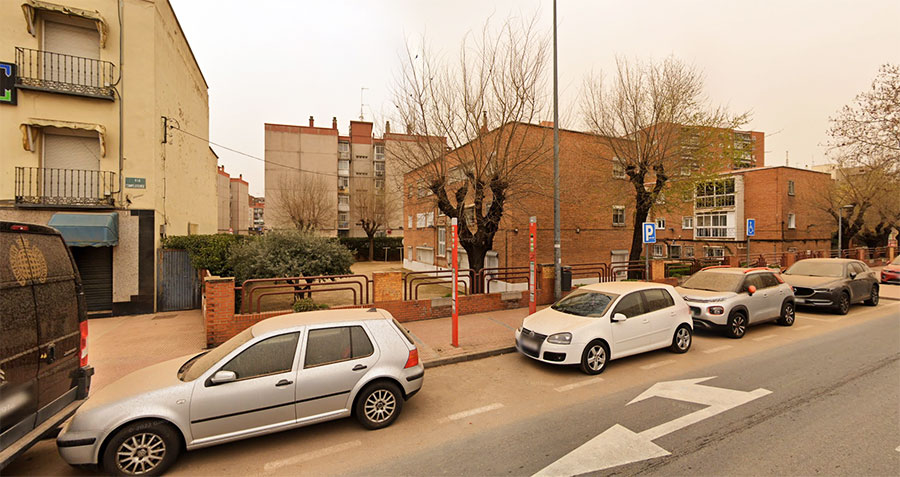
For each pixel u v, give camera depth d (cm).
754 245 2839
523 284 1677
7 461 299
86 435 339
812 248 2900
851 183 2498
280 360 411
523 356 731
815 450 372
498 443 407
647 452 379
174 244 1166
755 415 454
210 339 752
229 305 762
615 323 644
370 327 464
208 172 1981
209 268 1116
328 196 4112
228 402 380
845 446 378
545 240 1759
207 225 1980
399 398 457
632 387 559
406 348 474
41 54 1026
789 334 855
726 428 424
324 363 427
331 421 466
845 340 795
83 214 1024
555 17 1027
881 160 1409
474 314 1047
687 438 405
